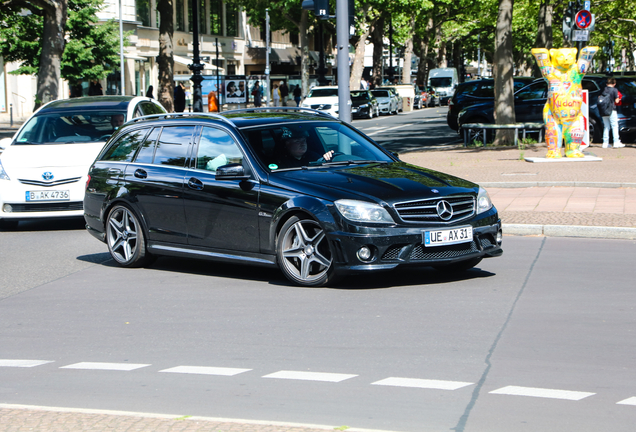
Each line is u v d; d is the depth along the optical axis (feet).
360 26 201.05
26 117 184.03
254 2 215.31
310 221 28.43
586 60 66.49
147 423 15.51
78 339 23.43
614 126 78.38
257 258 30.17
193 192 31.81
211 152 31.99
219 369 19.93
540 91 92.07
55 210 46.03
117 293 29.66
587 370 19.01
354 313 25.18
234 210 30.45
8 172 46.01
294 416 16.38
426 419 15.99
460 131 99.66
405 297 27.20
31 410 16.65
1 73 184.14
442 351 20.89
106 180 35.37
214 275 32.37
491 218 29.53
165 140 34.01
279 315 25.26
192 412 16.80
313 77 298.15
